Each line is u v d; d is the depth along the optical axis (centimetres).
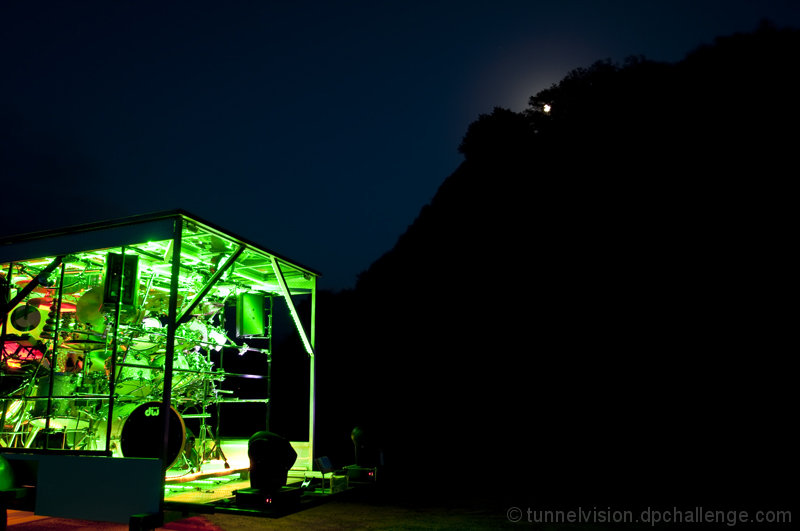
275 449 688
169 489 819
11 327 888
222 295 1159
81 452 680
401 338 2461
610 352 1981
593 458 1448
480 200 2809
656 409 1664
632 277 2159
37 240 787
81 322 830
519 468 1377
